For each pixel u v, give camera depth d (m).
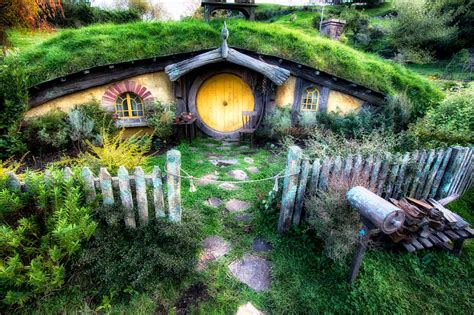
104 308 2.19
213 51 6.26
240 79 7.12
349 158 3.06
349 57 7.40
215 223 3.38
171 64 6.59
